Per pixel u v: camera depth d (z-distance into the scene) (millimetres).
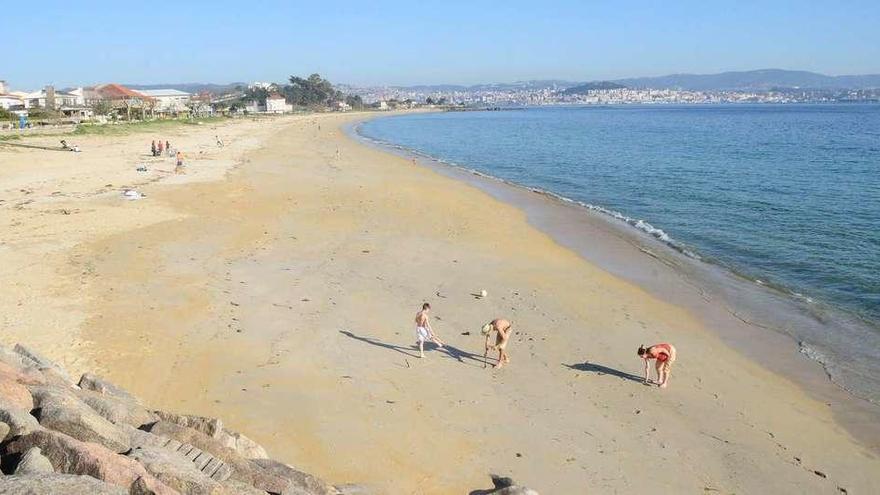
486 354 17125
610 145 89000
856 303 22734
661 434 14039
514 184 50750
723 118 187875
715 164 63188
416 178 51469
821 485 12492
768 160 66312
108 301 19766
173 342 17125
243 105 199750
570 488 12055
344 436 13227
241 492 8227
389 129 142250
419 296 22125
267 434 13094
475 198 42562
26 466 7230
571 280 24750
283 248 27391
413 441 13219
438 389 15516
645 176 55344
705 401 15594
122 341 16938
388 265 25625
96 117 92688
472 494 11648
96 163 49219
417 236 30766
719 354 18359
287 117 176625
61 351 16000
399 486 11711
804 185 48656
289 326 18766
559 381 16266
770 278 25703
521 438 13602
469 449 13078
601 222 36000
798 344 19188
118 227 29094
